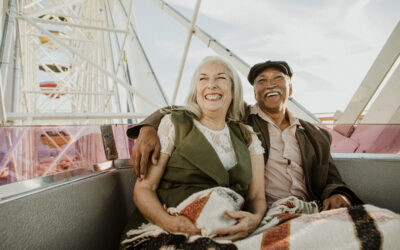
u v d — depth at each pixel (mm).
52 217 925
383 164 1795
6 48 3557
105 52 9383
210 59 1435
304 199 1628
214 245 867
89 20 9555
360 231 812
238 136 1457
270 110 1777
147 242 996
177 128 1256
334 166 1720
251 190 1436
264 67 1719
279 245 847
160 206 1113
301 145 1660
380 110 2584
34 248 837
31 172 1081
